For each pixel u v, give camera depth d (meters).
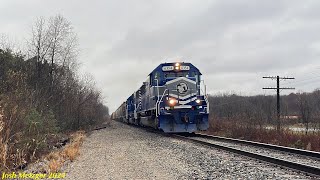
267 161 10.27
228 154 12.17
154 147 15.07
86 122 38.09
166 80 21.45
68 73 31.47
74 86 33.56
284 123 30.25
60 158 12.48
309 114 36.72
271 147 13.95
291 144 16.58
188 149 13.78
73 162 11.76
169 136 21.31
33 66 25.67
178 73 22.39
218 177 8.23
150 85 24.44
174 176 8.52
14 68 21.41
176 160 11.10
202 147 14.52
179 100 21.00
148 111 26.94
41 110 17.77
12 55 23.02
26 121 13.41
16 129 12.23
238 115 29.56
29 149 13.22
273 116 28.56
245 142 15.98
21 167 10.73
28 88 16.58
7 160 10.48
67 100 30.03
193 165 10.02
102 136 24.00
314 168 8.25
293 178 7.92
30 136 13.47
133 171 9.41
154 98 22.75
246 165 9.75
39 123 14.48
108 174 9.12
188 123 21.08
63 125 26.97
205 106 21.33
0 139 10.45
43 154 13.95
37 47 27.48
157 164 10.41
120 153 13.45
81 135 24.12
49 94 25.03
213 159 11.02
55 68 29.02
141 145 16.14
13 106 12.30
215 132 25.83
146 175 8.78
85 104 38.22
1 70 20.20
